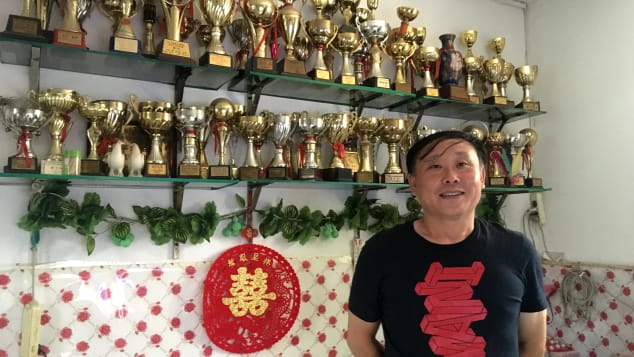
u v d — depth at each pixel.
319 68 1.56
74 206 1.32
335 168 1.57
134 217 1.46
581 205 1.99
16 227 1.32
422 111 1.88
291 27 1.54
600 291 1.88
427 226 1.19
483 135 1.92
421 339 1.10
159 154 1.37
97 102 1.29
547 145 2.16
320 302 1.71
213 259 1.56
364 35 1.72
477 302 1.11
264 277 1.59
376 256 1.20
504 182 1.86
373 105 1.89
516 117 2.08
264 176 1.51
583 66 2.01
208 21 1.43
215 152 1.51
